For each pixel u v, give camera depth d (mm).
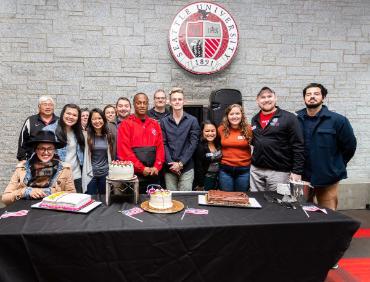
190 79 3641
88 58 3465
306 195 2488
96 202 1811
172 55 3535
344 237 1603
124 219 1552
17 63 3363
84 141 2639
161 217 1590
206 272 1499
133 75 3551
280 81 3766
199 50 3547
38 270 1384
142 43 3527
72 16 3391
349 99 3891
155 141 2471
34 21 3340
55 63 3418
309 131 2469
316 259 1594
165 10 3520
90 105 3518
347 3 3773
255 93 3742
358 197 3891
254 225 1504
